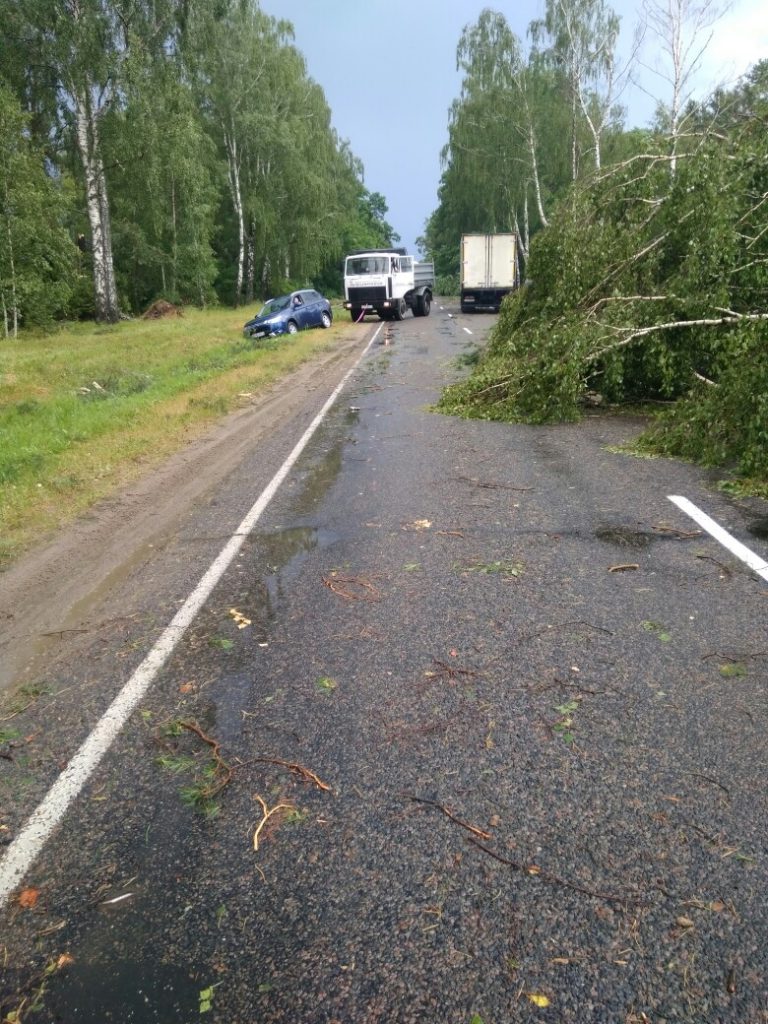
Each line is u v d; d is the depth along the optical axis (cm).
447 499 654
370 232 7150
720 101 1864
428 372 1561
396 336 2480
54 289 2852
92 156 3005
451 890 230
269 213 4306
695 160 926
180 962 211
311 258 4762
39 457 859
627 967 201
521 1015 190
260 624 425
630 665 355
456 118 4266
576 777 278
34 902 237
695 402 763
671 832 248
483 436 923
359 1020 191
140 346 2306
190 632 421
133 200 3416
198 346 2269
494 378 1073
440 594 449
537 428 959
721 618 399
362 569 500
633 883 229
